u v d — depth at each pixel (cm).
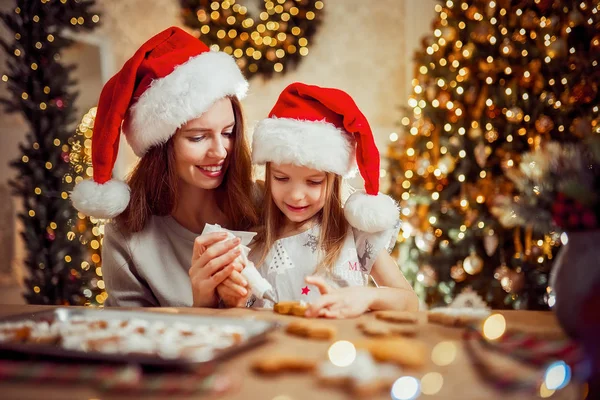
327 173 138
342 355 67
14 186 289
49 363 68
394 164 292
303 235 144
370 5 361
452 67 272
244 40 354
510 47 254
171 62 139
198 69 135
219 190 151
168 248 148
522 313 93
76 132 291
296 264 141
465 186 263
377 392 58
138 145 143
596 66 238
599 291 63
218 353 64
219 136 138
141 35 366
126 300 147
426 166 276
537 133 248
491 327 77
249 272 114
